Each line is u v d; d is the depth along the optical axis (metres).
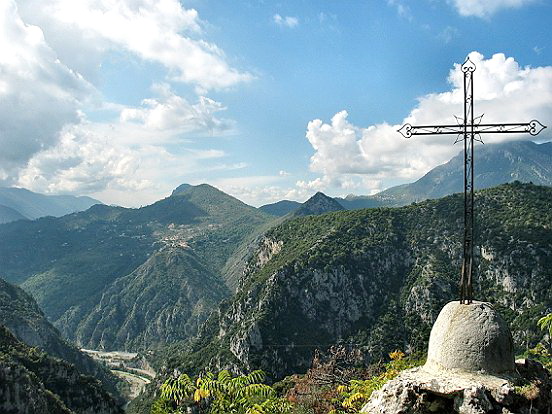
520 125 9.75
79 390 84.94
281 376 91.62
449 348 9.23
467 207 9.78
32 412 62.81
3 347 80.19
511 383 8.77
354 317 102.69
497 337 9.03
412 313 97.88
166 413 10.73
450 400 8.69
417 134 10.20
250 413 10.57
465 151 9.90
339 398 21.41
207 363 100.56
